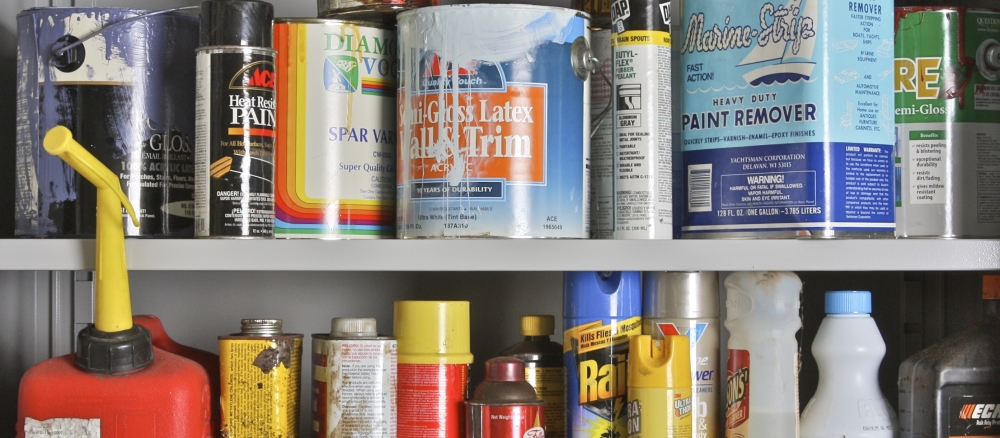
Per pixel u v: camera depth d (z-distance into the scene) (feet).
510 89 2.65
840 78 2.67
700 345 3.00
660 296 3.04
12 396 3.38
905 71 2.93
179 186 2.88
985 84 2.95
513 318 3.71
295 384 2.78
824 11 2.67
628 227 2.78
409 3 2.86
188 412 2.55
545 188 2.67
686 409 2.80
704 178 2.86
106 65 2.77
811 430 2.89
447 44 2.67
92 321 3.54
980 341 2.84
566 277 3.04
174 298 3.66
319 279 3.69
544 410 2.82
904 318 3.53
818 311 3.68
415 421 2.80
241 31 2.65
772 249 2.62
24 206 2.81
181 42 2.90
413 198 2.71
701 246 2.62
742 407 2.90
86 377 2.51
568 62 2.73
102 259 2.53
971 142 2.92
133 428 2.50
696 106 2.90
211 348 3.66
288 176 2.82
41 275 3.52
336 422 2.71
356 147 2.86
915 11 2.93
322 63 2.84
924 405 2.83
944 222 2.89
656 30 2.81
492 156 2.64
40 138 2.77
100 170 2.48
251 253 2.59
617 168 2.81
